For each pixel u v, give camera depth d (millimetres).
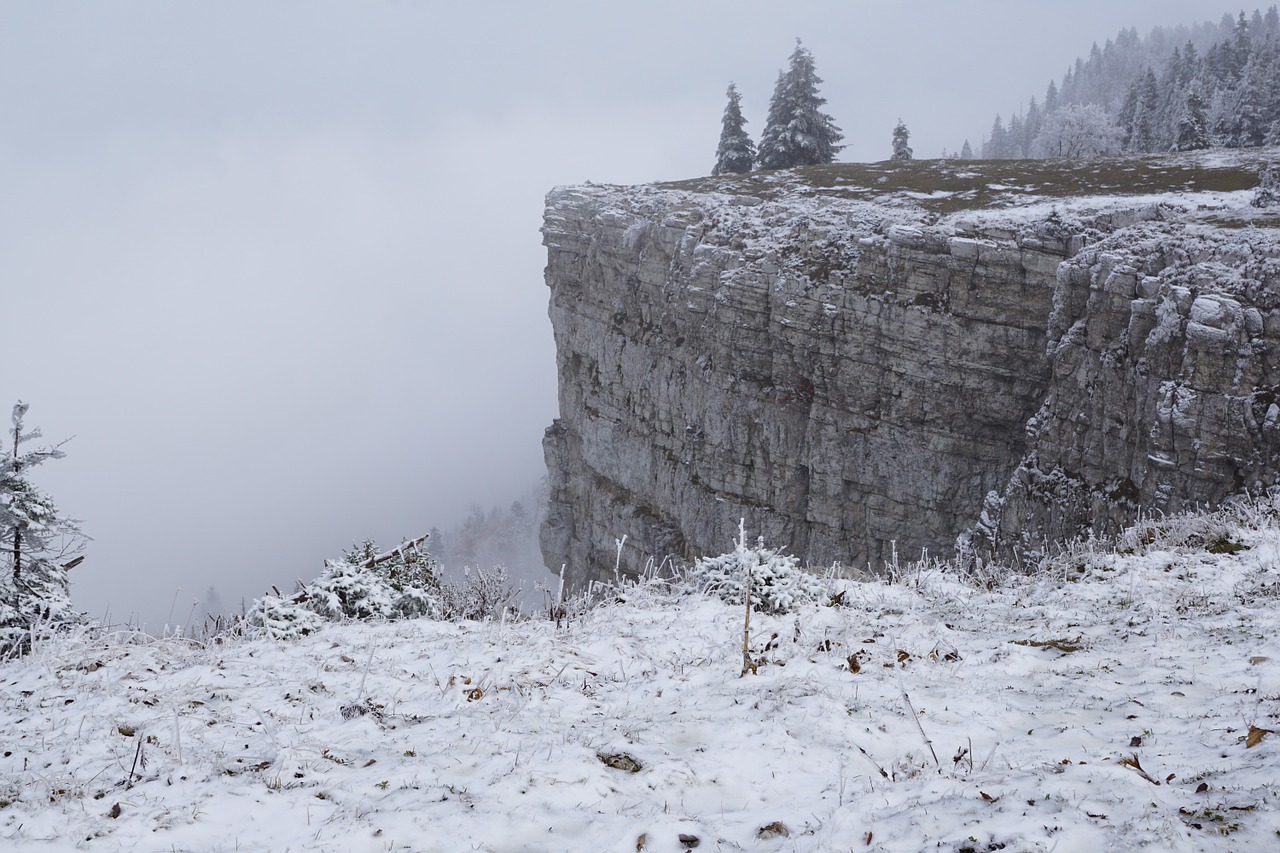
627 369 47094
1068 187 43719
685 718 6547
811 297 36844
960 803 4523
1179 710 6016
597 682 7703
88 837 4809
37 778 5621
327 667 8172
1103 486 28312
